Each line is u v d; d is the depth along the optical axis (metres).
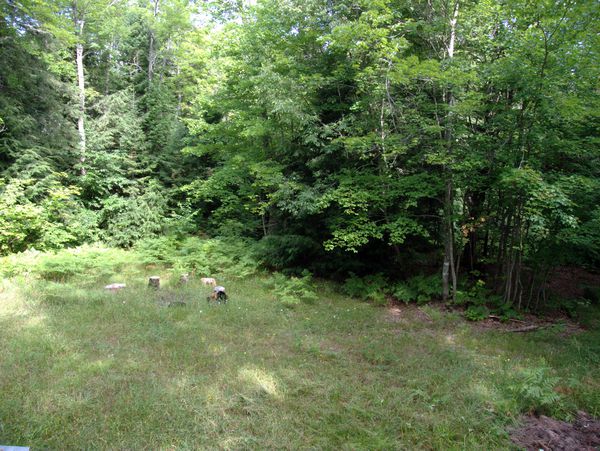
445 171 8.65
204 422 3.68
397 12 8.95
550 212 7.79
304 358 5.44
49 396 3.94
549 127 7.92
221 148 13.62
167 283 9.53
